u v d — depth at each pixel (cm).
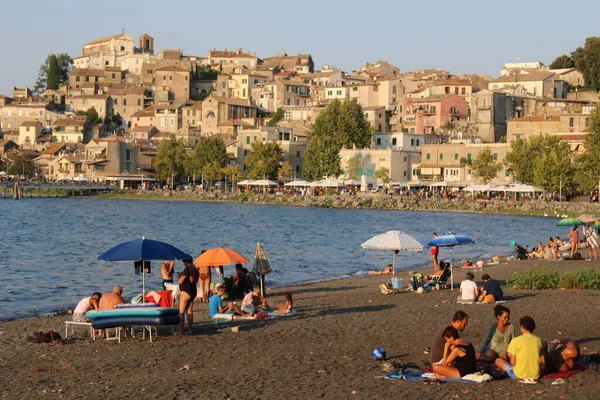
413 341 4106
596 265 8025
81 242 12725
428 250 11038
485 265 8331
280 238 13450
